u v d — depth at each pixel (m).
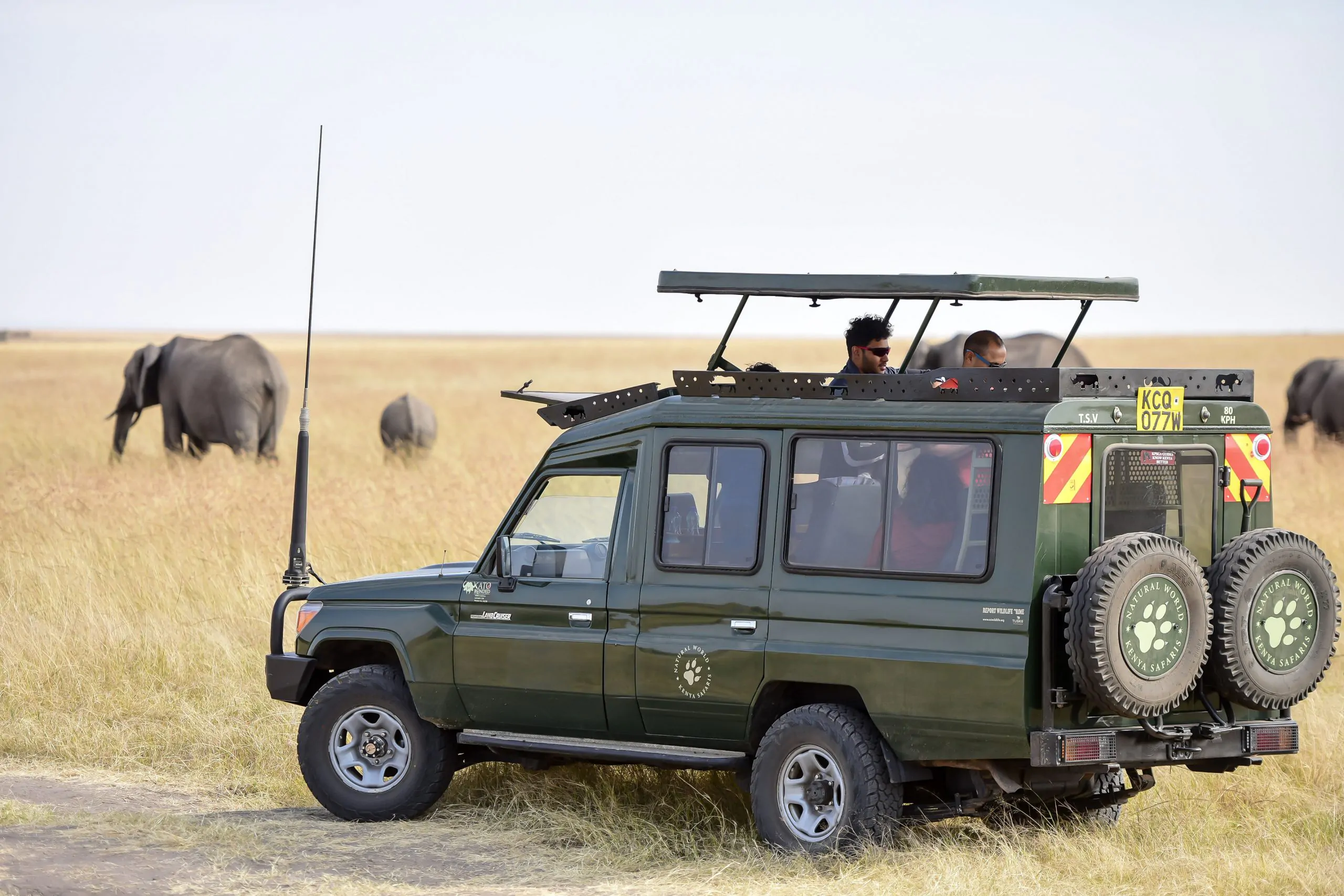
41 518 51.56
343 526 49.56
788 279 23.81
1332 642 22.56
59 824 25.27
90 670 34.47
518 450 85.56
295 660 27.14
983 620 21.64
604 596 24.64
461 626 25.78
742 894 21.41
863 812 22.38
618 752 24.64
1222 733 22.31
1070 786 23.41
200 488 61.09
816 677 22.78
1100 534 22.09
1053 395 21.88
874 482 22.81
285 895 21.55
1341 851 23.19
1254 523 23.64
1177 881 21.81
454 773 28.53
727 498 23.95
